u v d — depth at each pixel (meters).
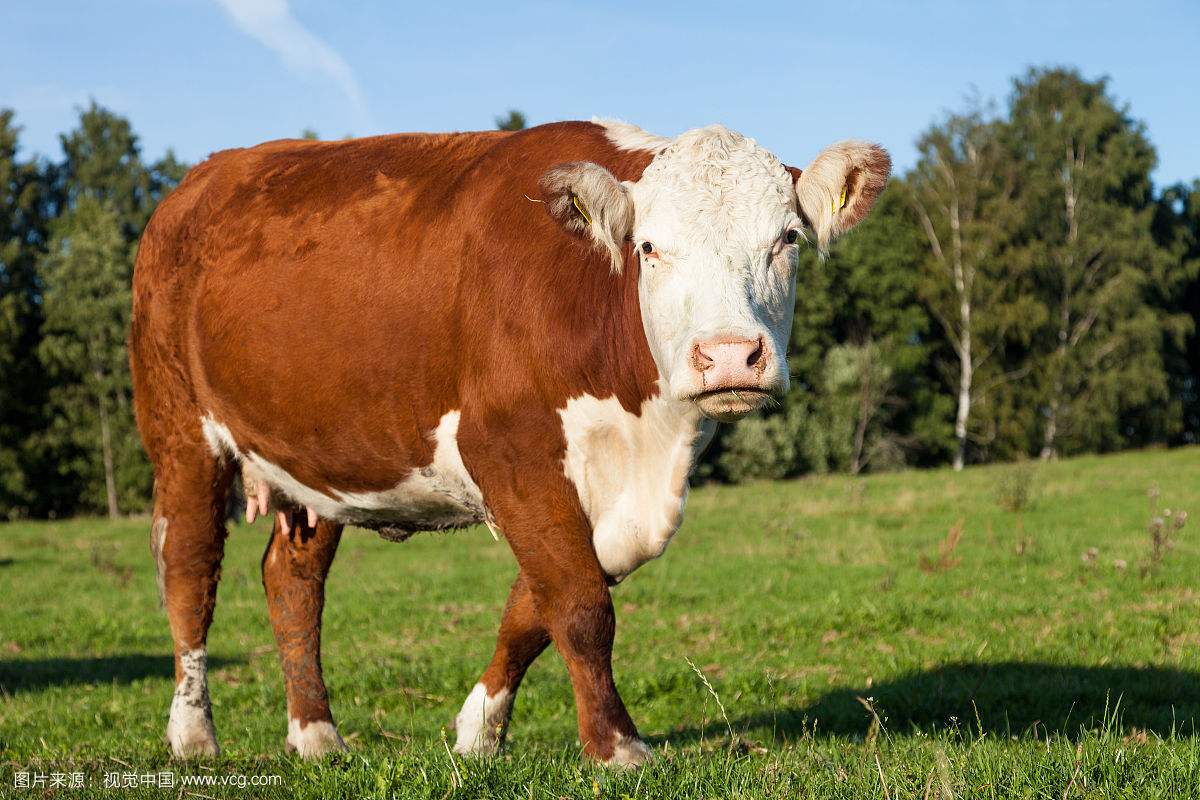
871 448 47.59
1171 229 54.91
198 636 5.76
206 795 4.39
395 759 4.46
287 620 5.80
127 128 57.59
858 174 4.23
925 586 12.10
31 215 53.09
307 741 5.59
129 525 30.30
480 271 4.57
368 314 4.89
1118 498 21.41
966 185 46.66
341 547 20.72
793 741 5.86
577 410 4.33
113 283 44.88
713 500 26.14
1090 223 48.19
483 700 5.01
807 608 11.04
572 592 4.30
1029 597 11.07
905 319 50.16
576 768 3.96
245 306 5.38
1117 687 6.95
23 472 44.88
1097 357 47.91
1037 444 49.69
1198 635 8.87
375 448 4.99
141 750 5.77
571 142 4.71
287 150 5.93
